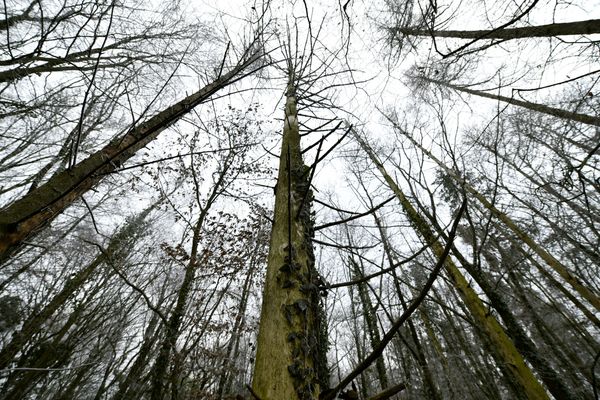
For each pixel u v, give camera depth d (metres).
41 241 6.80
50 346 5.92
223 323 7.31
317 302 1.33
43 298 6.82
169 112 2.73
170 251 6.83
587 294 5.40
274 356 1.04
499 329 3.96
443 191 8.41
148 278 7.57
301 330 1.12
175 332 5.22
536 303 8.85
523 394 3.69
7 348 5.52
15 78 3.95
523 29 4.10
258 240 8.42
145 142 2.59
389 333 0.90
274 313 1.19
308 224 1.63
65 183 1.99
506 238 7.81
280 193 1.84
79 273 7.11
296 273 1.32
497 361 4.13
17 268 6.96
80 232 8.80
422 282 7.50
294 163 1.98
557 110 5.22
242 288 8.78
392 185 6.38
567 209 6.76
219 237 7.50
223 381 6.60
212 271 6.89
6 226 1.64
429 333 6.73
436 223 3.39
